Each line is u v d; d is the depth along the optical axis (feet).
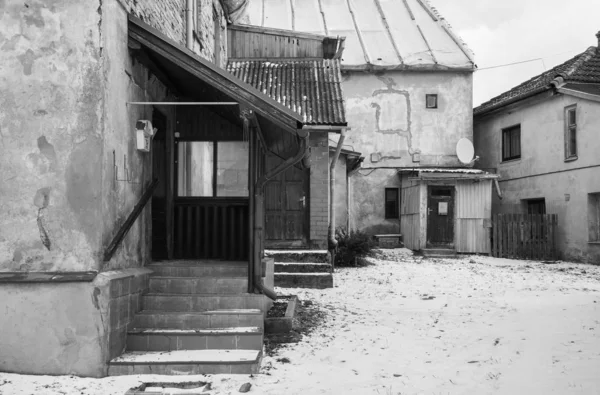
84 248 16.97
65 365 16.75
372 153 67.77
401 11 76.74
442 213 61.72
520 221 57.98
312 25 73.15
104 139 17.34
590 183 52.34
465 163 65.46
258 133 22.67
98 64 17.16
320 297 32.35
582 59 59.93
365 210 67.56
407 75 67.92
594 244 52.11
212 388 16.05
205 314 20.06
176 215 28.04
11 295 16.83
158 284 21.86
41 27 17.20
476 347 20.72
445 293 34.06
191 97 25.94
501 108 64.64
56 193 17.04
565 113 55.88
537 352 19.53
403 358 19.48
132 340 18.94
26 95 17.16
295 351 20.47
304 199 40.06
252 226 21.97
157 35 19.61
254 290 21.90
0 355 16.74
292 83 41.65
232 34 46.26
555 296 32.22
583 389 15.39
